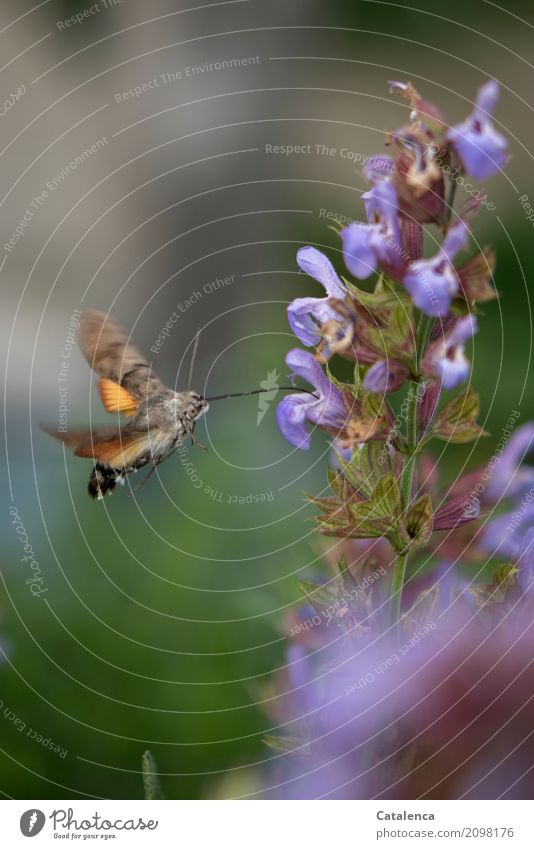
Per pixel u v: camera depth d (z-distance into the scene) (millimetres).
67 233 573
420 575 223
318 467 435
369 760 173
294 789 207
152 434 299
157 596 388
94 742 350
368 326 208
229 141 633
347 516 212
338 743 183
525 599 191
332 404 220
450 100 686
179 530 410
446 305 199
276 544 407
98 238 578
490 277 202
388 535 212
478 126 200
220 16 663
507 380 474
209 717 352
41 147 599
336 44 704
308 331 216
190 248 593
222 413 469
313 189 612
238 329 554
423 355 206
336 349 208
